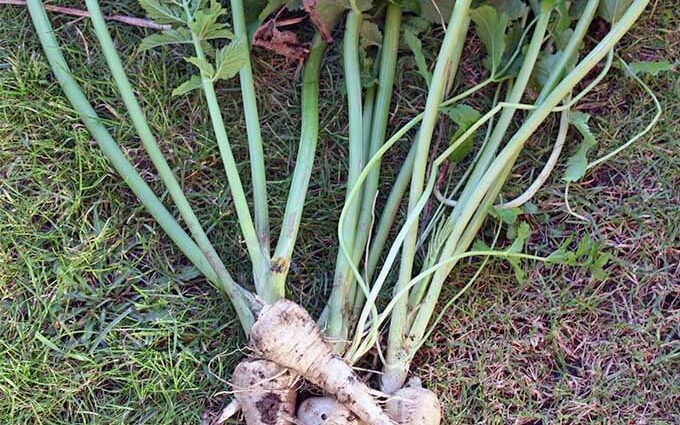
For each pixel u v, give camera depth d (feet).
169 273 3.14
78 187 3.16
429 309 2.92
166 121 3.22
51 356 3.07
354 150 2.93
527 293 3.18
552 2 2.76
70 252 3.13
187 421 3.06
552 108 2.80
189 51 3.26
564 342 3.17
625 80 3.26
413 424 2.80
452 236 2.90
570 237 2.88
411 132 3.25
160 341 3.11
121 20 3.26
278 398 2.77
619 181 3.23
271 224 3.19
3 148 3.16
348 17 2.95
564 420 3.12
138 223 3.16
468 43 3.27
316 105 3.02
